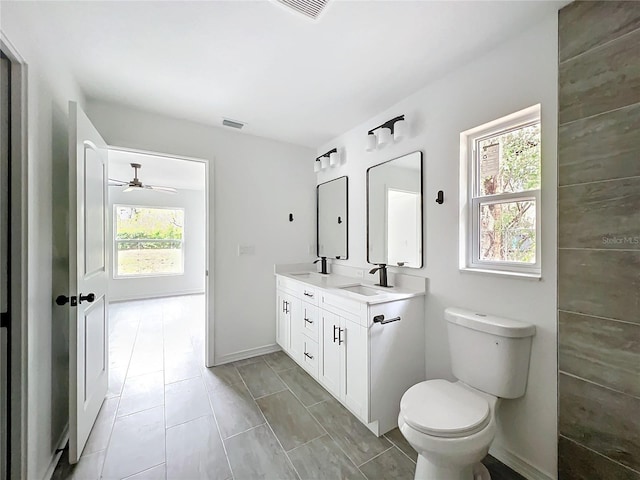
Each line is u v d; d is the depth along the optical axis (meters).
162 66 1.68
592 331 1.18
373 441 1.64
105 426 1.74
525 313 1.41
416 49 1.53
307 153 3.14
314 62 1.65
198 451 1.54
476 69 1.62
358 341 1.75
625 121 1.09
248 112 2.30
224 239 2.66
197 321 3.93
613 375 1.12
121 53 1.56
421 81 1.85
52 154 1.44
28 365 1.17
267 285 2.90
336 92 1.99
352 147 2.64
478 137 1.68
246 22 1.33
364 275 2.48
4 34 1.00
